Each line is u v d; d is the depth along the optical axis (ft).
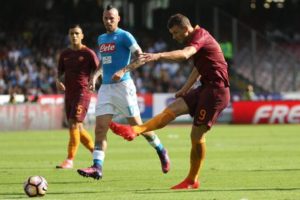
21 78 385.50
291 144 206.49
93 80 130.72
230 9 456.45
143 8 464.65
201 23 434.71
